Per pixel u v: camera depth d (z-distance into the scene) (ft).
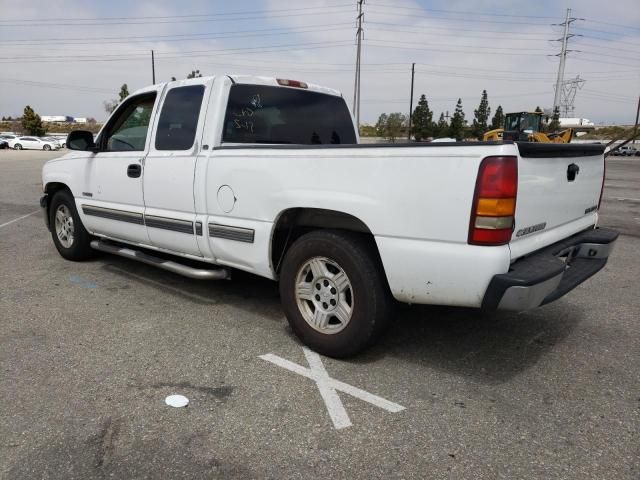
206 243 13.88
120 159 16.35
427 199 9.77
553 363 11.80
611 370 11.48
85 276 18.40
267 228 12.37
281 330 13.60
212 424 9.25
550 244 11.37
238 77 14.21
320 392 10.40
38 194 44.27
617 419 9.52
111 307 15.20
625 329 13.89
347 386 10.66
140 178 15.56
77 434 8.90
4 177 60.49
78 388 10.44
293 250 12.06
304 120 15.94
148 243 16.07
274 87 15.14
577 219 12.82
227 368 11.41
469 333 13.51
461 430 9.14
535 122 98.68
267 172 12.16
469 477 7.95
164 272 19.04
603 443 8.79
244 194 12.72
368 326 11.08
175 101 14.89
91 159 17.72
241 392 10.37
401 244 10.17
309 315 12.23
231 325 13.91
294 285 12.22
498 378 11.07
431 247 9.83
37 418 9.36
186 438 8.84
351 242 11.09
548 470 8.11
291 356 12.04
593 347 12.71
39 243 23.99
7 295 16.21
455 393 10.42
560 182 11.19
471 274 9.46
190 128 14.29
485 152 9.19
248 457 8.37
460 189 9.39
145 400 10.02
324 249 11.41
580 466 8.20
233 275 15.10
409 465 8.21
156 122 15.31
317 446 8.67
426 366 11.60
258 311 14.99
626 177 73.20
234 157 12.87
